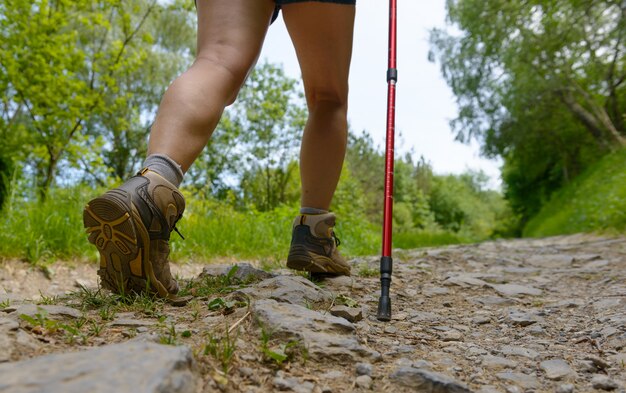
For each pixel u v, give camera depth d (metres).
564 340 2.00
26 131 9.82
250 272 2.53
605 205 9.79
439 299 2.79
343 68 2.24
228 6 1.83
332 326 1.59
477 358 1.67
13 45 9.38
